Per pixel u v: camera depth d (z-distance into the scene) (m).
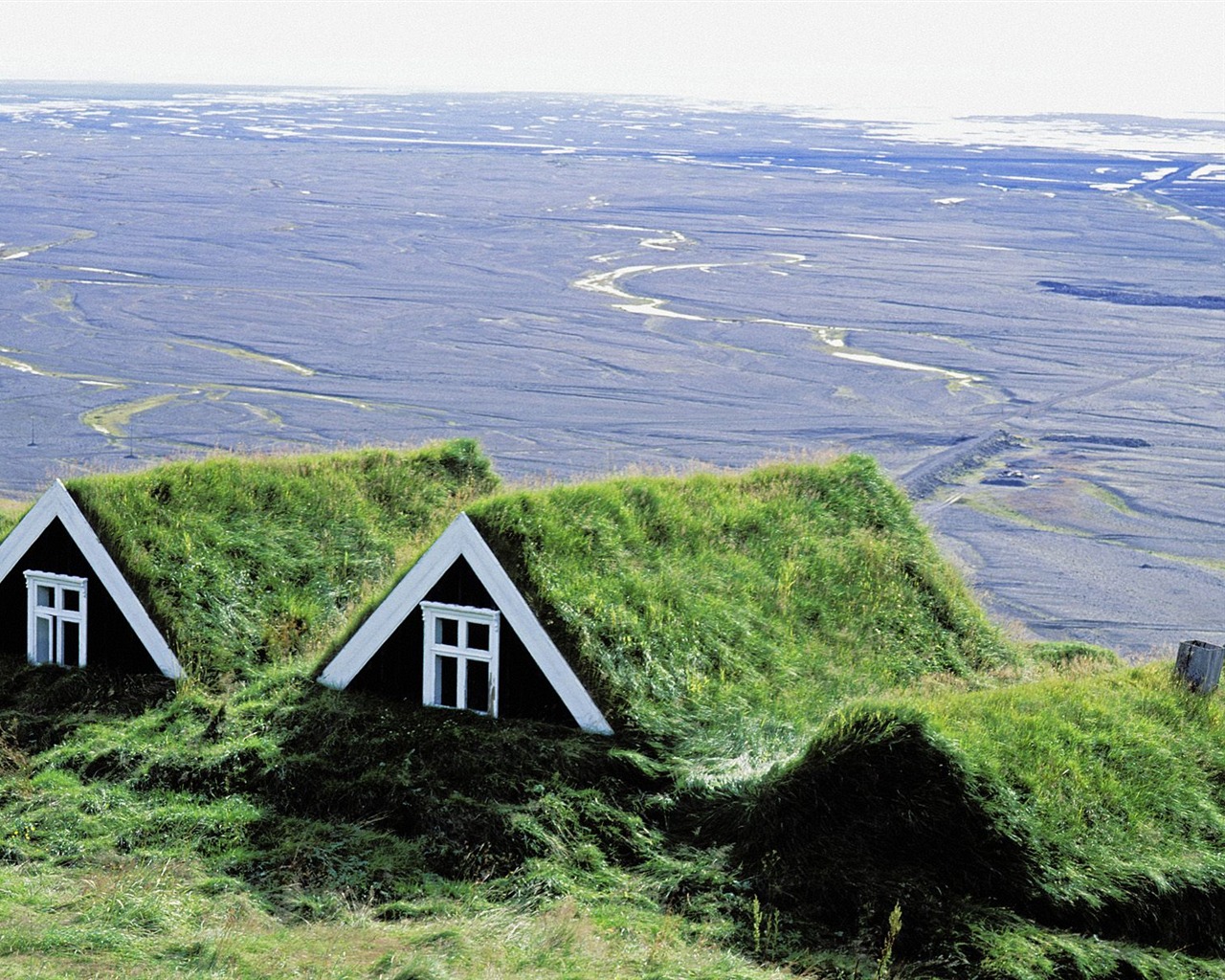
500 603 18.80
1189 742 18.67
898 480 61.75
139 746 18.80
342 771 17.86
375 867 16.14
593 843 16.72
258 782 17.94
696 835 16.86
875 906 15.28
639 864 16.45
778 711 19.62
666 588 20.80
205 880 15.58
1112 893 15.63
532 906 15.46
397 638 19.45
